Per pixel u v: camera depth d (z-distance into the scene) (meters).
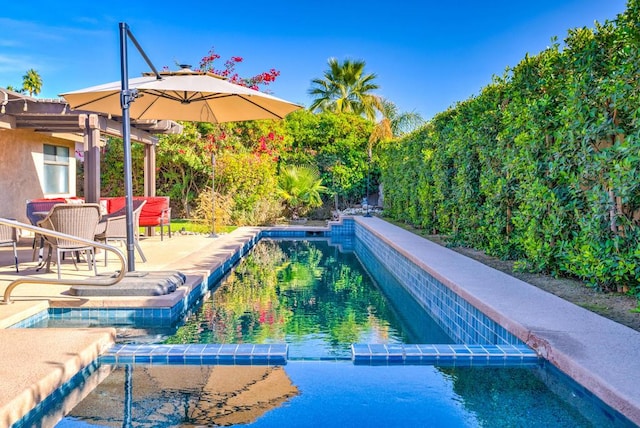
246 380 3.38
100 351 3.75
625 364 3.04
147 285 5.34
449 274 5.98
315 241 14.34
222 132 15.80
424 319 5.81
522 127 6.45
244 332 4.92
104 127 8.85
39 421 2.77
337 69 27.28
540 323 3.92
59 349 3.50
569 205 5.31
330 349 4.35
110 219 7.27
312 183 18.23
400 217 15.06
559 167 5.48
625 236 4.52
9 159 10.71
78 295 5.25
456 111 9.68
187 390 3.20
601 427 2.69
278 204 17.11
